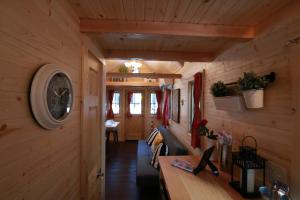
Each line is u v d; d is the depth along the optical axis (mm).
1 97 612
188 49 2252
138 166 3551
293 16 1128
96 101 1982
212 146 1786
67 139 1176
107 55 2320
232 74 1861
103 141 2293
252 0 1156
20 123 707
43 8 873
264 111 1368
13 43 667
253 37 1524
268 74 1327
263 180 1331
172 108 5273
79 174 1407
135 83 6770
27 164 756
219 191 1356
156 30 1477
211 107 2375
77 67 1359
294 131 1088
